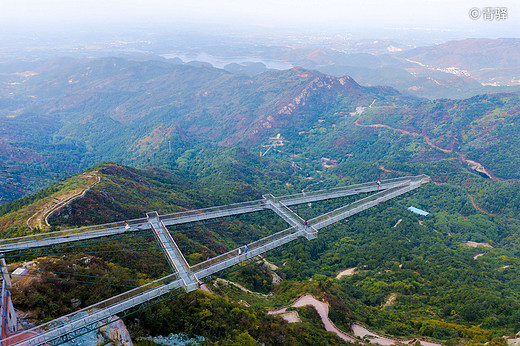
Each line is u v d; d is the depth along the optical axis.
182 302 64.50
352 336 78.81
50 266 59.75
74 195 113.38
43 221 94.31
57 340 46.84
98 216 109.19
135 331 55.06
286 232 81.62
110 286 62.06
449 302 98.44
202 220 87.94
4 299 44.50
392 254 141.62
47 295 53.53
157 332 57.69
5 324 43.00
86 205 110.62
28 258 66.19
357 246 159.25
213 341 59.91
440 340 78.19
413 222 183.38
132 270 74.81
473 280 113.94
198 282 63.66
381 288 110.75
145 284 63.38
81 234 72.06
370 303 104.62
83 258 68.31
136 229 77.19
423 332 82.50
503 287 109.50
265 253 79.75
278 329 67.81
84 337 49.59
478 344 70.38
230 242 136.25
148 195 153.50
